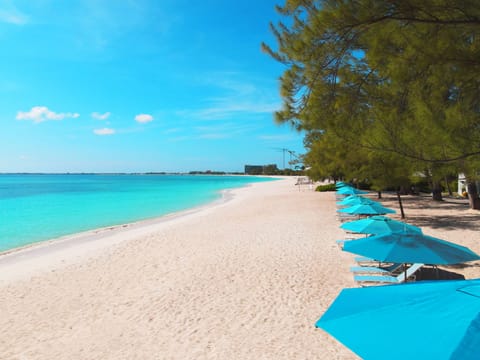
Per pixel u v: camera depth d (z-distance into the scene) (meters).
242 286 8.29
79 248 13.89
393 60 5.44
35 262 11.87
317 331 5.92
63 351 5.62
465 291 2.50
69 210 29.64
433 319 2.32
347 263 9.84
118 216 25.61
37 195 48.25
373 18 5.04
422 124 4.91
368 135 5.72
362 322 2.52
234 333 5.97
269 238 13.72
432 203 24.30
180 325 6.37
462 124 4.62
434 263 5.65
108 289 8.53
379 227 8.88
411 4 4.68
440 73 4.93
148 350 5.54
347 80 6.47
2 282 9.53
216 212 24.20
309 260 10.29
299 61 6.30
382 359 2.15
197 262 10.58
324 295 7.51
